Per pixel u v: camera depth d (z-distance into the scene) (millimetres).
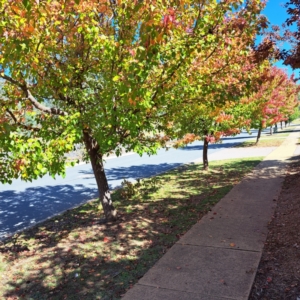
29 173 4012
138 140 6039
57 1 4074
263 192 7953
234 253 4336
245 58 5141
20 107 5855
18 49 3213
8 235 6340
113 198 8773
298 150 16953
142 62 3422
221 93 5012
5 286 4008
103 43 4348
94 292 3646
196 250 4547
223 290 3371
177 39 4441
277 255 4203
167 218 6426
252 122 15422
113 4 4562
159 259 4352
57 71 5016
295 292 3293
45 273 4297
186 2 3926
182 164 16250
